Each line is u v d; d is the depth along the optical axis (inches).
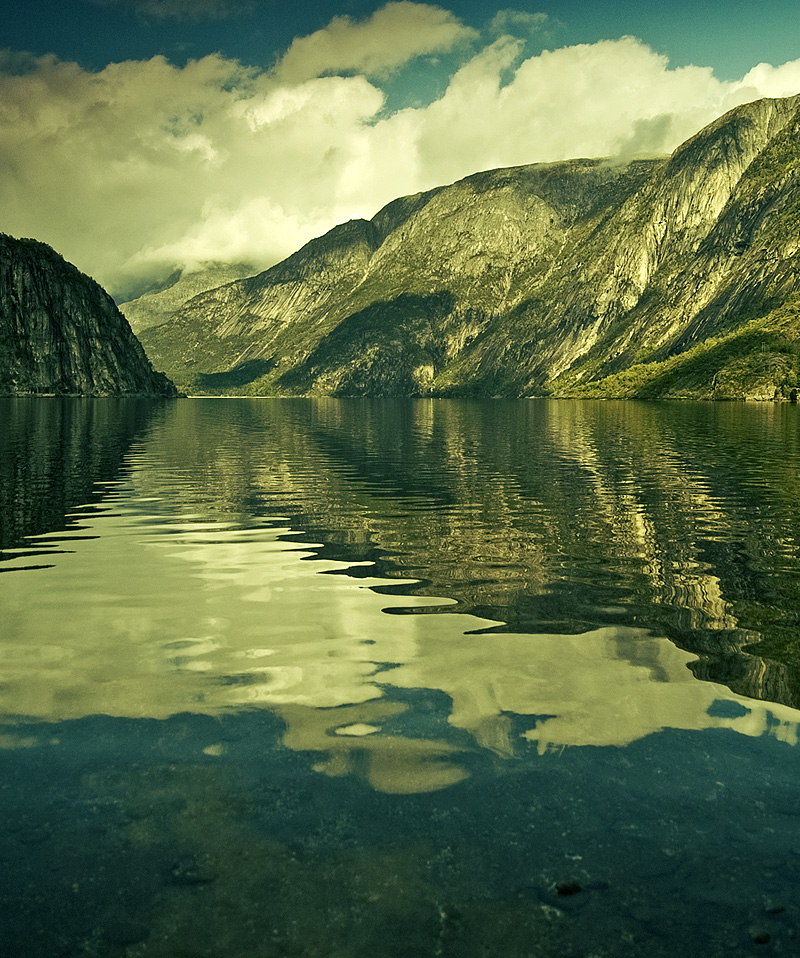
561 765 228.7
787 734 251.3
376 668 320.2
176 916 162.1
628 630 376.8
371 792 212.5
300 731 253.9
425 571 521.0
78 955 150.0
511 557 566.9
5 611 418.6
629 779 219.9
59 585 482.0
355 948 151.9
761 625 384.2
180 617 405.4
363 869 178.1
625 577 498.6
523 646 351.3
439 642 358.0
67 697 286.5
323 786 216.2
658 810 202.8
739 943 153.7
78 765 229.8
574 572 515.2
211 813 201.8
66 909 164.2
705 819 198.7
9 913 163.3
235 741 246.1
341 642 358.6
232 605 430.6
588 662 327.0
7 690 294.2
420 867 178.7
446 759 232.5
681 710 271.4
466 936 155.3
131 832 193.2
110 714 269.6
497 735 250.4
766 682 300.8
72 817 200.1
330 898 167.8
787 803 206.7
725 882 173.3
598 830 193.8
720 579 489.7
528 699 282.7
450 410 5748.0
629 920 161.0
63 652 343.9
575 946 152.9
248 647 350.9
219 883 173.2
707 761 231.3
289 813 201.6
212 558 568.4
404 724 259.4
